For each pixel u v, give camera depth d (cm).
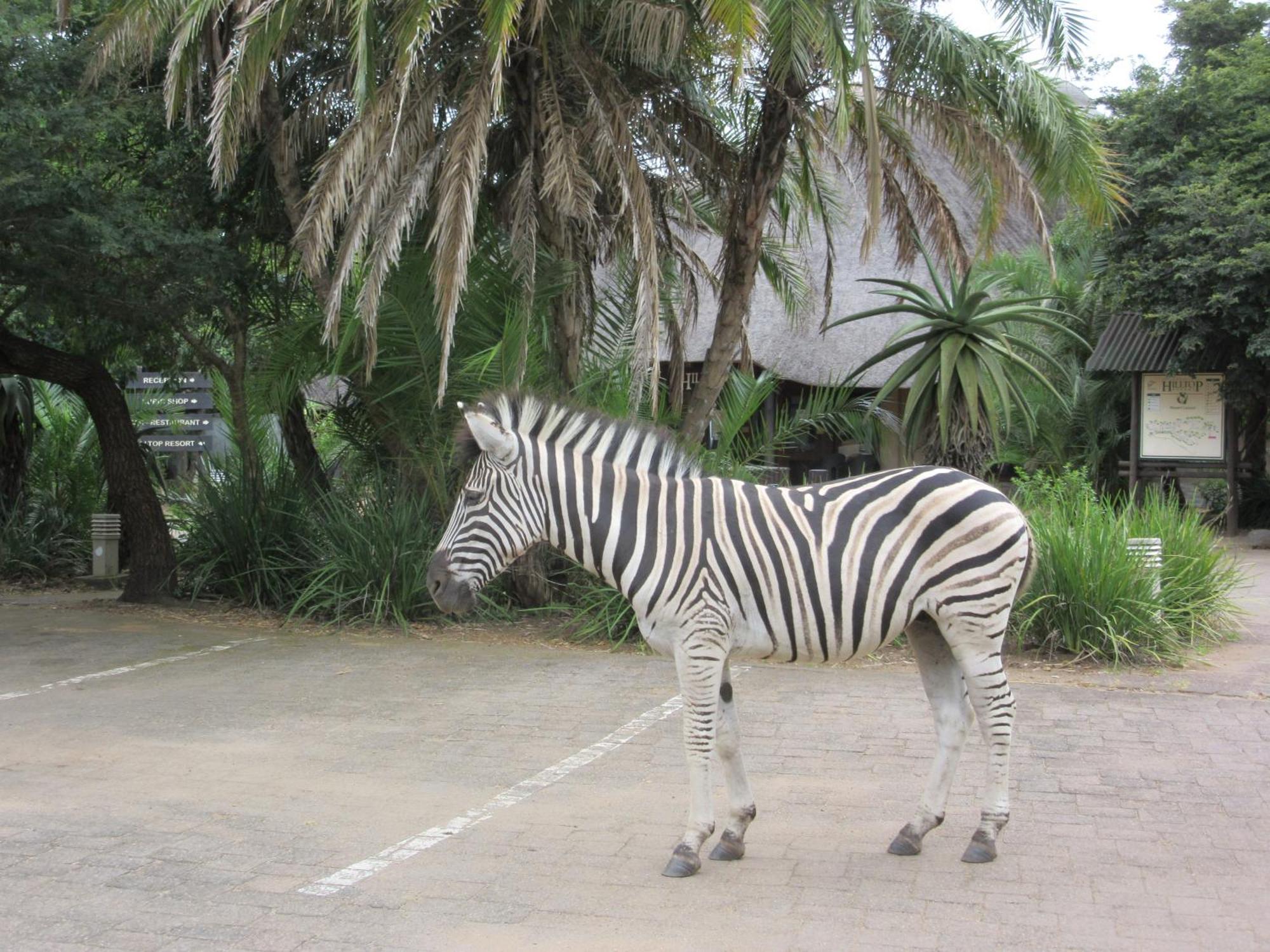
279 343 1012
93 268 1005
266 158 1131
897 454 1712
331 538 1062
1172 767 576
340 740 648
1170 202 1595
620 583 447
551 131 891
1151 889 424
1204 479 1828
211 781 571
